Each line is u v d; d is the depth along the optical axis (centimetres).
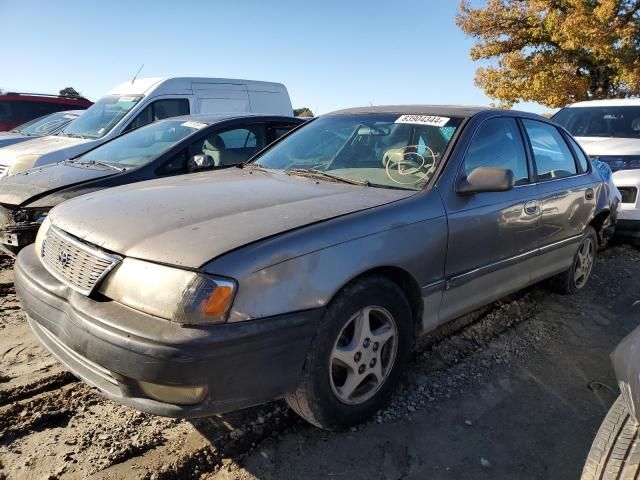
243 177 350
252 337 224
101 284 243
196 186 320
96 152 606
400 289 291
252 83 975
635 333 214
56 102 1320
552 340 405
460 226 317
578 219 452
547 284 493
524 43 2234
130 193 309
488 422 298
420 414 302
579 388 338
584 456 273
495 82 2269
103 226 262
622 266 603
